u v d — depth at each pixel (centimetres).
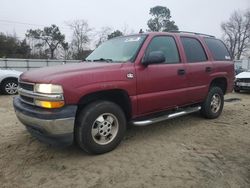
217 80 606
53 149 427
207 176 343
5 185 326
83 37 5147
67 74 366
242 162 383
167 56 484
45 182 333
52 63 3039
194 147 437
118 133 418
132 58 432
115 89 401
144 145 445
